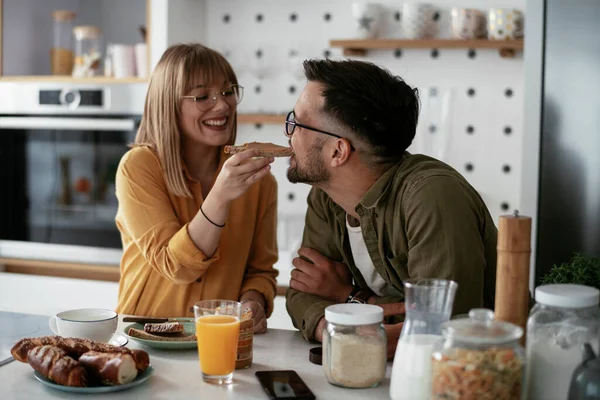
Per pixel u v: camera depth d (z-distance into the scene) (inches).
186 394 52.4
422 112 124.6
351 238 71.3
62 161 129.9
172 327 64.8
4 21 134.6
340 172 65.1
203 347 54.4
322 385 54.4
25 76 133.6
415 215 60.3
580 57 98.8
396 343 60.1
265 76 133.6
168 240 77.2
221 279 82.3
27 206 132.5
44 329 68.4
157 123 81.0
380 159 64.5
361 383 53.4
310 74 64.7
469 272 59.0
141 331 64.7
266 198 86.6
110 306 126.7
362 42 124.5
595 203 99.4
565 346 46.0
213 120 81.2
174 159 80.7
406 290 50.5
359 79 62.7
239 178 71.4
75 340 56.6
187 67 79.5
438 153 124.2
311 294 71.1
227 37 139.5
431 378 47.3
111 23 130.1
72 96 128.9
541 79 100.7
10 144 132.4
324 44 134.5
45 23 132.8
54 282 130.6
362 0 132.0
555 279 63.5
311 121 64.1
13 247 133.6
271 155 71.2
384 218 64.9
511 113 126.3
